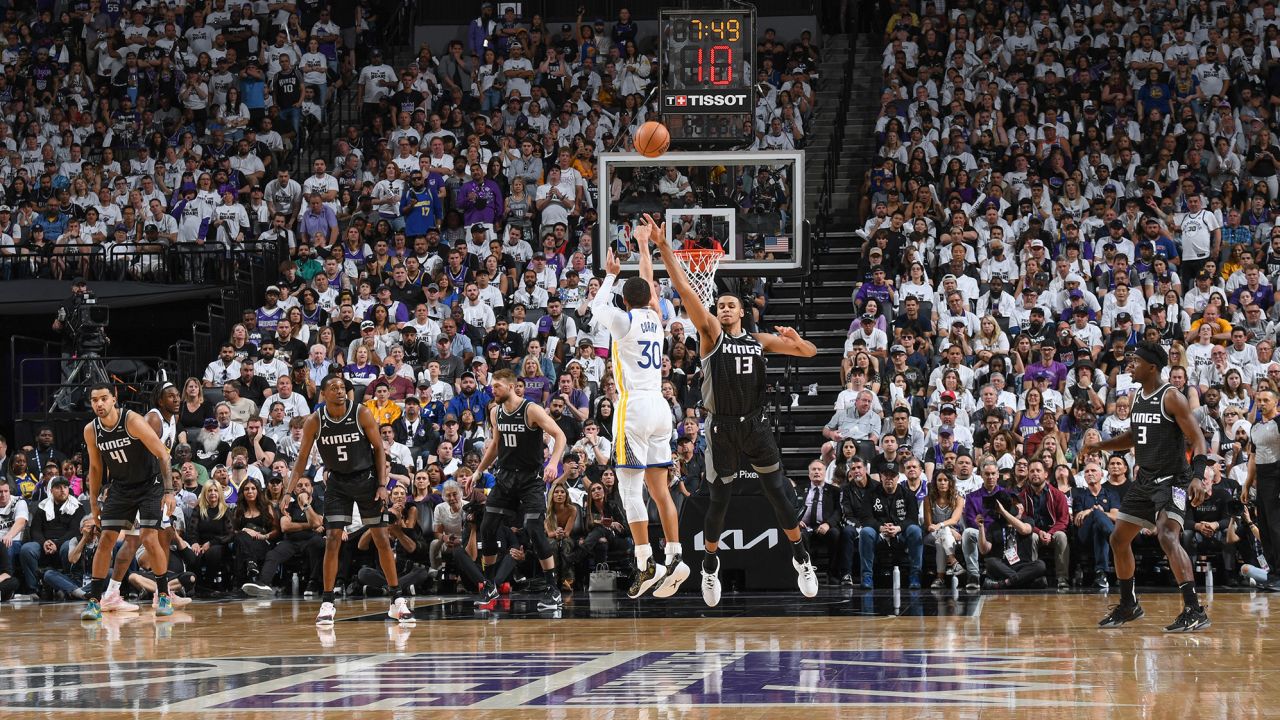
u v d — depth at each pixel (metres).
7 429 18.92
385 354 15.73
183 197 19.30
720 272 14.98
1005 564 12.47
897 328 15.82
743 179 15.02
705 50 15.41
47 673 6.60
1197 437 8.16
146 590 12.45
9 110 21.42
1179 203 17.97
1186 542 12.44
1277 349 14.86
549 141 19.97
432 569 12.80
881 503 12.83
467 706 5.21
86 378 15.10
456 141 20.22
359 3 24.28
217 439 14.42
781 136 19.66
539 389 14.75
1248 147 19.48
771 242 14.95
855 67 22.78
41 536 13.38
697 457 13.39
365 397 14.97
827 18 24.03
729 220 15.00
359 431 9.31
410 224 18.45
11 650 7.85
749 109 15.37
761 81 20.53
